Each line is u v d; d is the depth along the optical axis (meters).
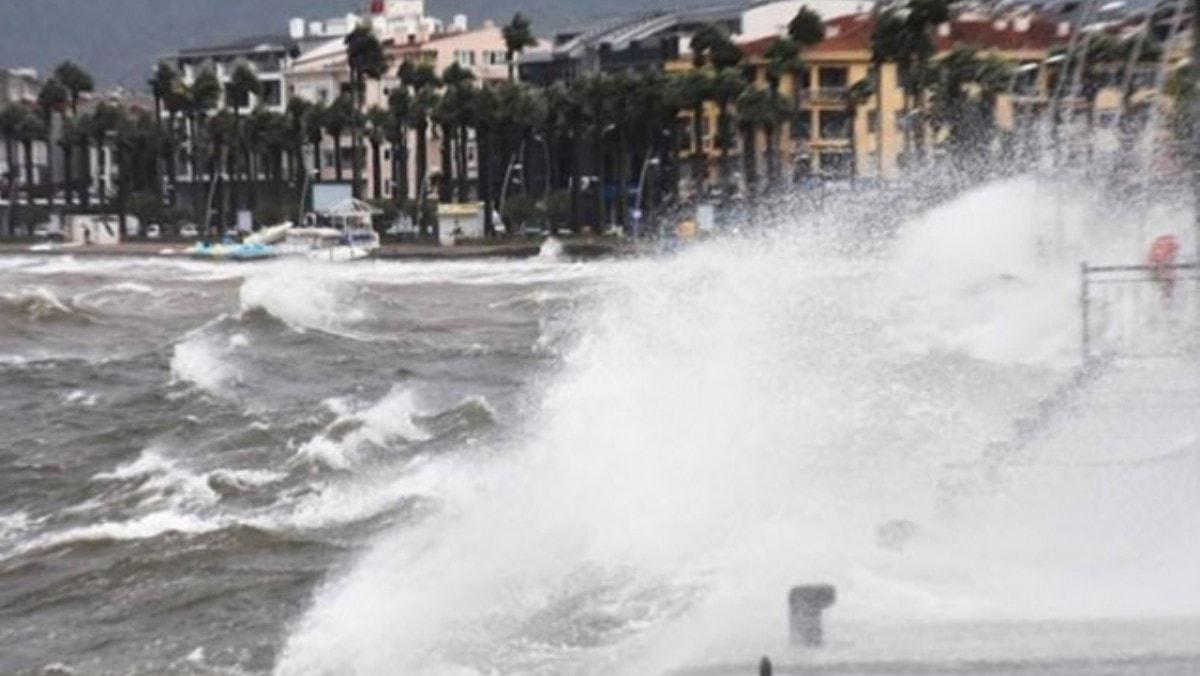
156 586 56.16
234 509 67.12
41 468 79.94
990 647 33.53
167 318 194.88
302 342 149.00
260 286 176.62
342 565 55.81
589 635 41.91
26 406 105.00
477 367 124.44
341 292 197.75
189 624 51.66
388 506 64.06
